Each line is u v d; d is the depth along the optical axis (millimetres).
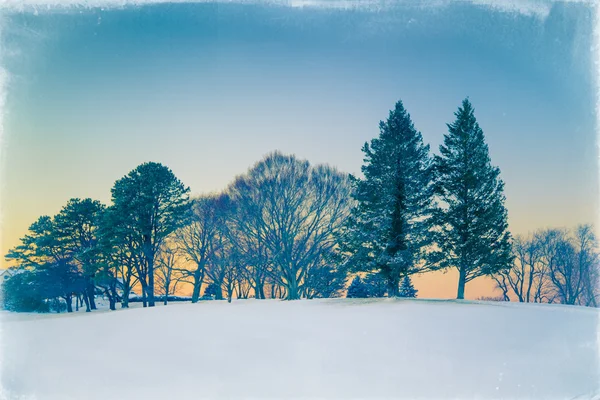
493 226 30219
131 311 27594
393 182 29656
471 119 31797
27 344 15430
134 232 39750
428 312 21125
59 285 40500
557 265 39531
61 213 41344
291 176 40062
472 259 30078
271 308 26391
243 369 12188
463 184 30859
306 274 41438
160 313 25234
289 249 40625
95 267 39719
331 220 40219
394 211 29438
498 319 18781
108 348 14844
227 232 42000
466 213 30672
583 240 37000
